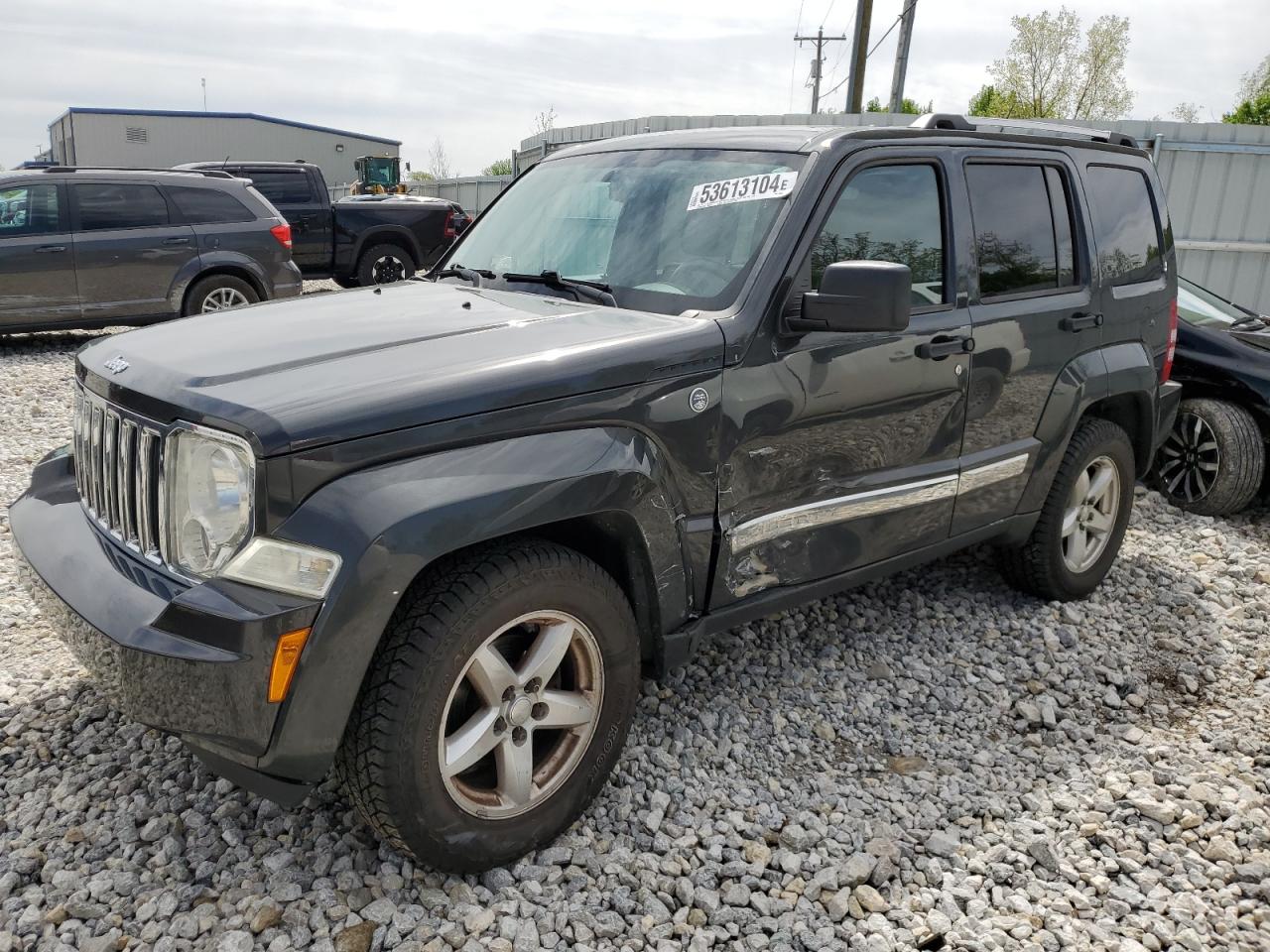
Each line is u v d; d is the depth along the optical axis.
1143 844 2.99
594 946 2.47
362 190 26.83
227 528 2.31
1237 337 6.32
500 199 4.13
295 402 2.29
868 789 3.20
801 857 2.83
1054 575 4.46
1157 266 4.73
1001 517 4.07
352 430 2.27
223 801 2.88
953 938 2.55
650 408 2.73
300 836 2.76
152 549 2.52
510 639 2.67
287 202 14.40
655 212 3.39
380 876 2.60
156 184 10.12
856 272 2.83
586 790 2.81
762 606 3.21
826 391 3.17
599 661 2.74
